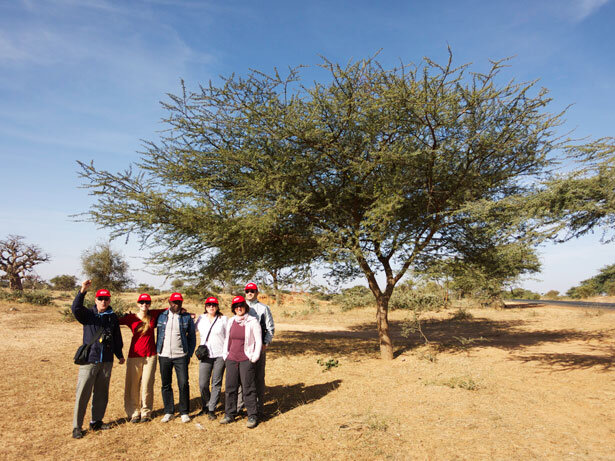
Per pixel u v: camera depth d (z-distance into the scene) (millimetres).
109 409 6117
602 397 6121
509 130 8016
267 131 8320
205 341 5891
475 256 10141
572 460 4016
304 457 4277
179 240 8945
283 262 9922
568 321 17469
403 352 10930
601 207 5590
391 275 10203
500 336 14117
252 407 5363
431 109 7387
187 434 5062
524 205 6445
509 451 4273
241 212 8102
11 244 48688
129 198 7941
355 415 5625
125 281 35062
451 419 5340
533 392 6551
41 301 23719
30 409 5926
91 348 5078
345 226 9242
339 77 7941
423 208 9352
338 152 8625
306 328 18875
